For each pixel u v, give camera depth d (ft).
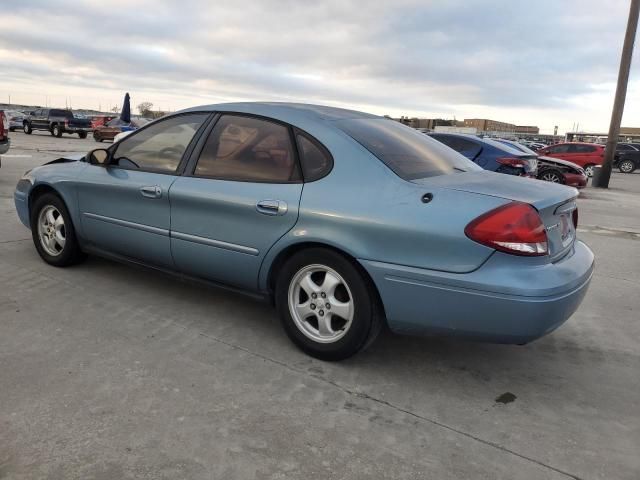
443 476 7.77
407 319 9.93
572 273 9.81
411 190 9.98
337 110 12.82
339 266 10.39
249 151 11.91
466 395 10.14
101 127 99.19
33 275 15.17
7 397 9.08
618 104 59.77
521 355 12.06
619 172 102.17
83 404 9.00
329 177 10.71
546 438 8.86
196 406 9.15
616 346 12.85
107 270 15.97
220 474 7.54
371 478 7.65
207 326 12.52
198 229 12.20
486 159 32.42
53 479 7.24
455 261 9.33
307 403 9.49
